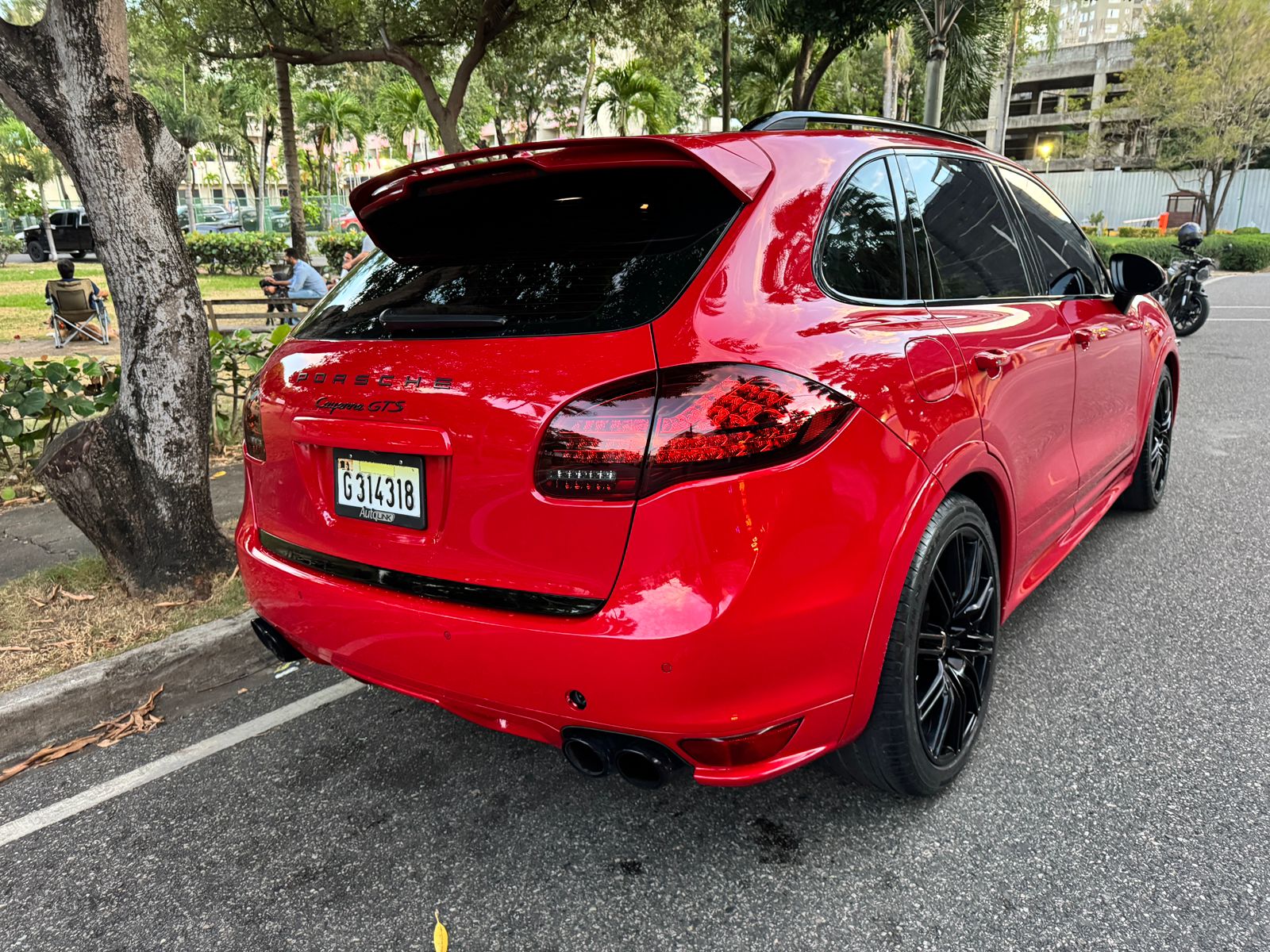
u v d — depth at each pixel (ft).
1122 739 8.36
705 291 5.68
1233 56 106.93
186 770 8.69
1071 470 10.07
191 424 11.90
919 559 6.56
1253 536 13.83
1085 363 10.09
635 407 5.35
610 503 5.39
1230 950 5.83
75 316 40.47
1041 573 9.91
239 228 135.23
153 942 6.40
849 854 6.95
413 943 6.28
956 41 49.83
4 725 9.15
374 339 6.77
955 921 6.21
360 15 42.16
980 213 8.96
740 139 6.56
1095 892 6.42
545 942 6.21
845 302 6.38
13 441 18.39
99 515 11.61
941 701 7.40
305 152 188.24
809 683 5.83
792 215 6.29
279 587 7.31
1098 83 203.82
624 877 6.83
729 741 5.60
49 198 177.58
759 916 6.35
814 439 5.58
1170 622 10.89
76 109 10.69
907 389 6.36
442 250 7.12
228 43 43.34
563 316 5.91
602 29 45.68
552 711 5.79
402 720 9.48
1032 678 9.59
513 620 5.79
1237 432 20.80
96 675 9.81
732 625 5.32
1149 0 119.03
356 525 6.72
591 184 6.48
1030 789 7.66
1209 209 119.24
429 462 6.16
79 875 7.18
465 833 7.47
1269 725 8.52
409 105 96.07
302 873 7.07
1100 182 135.95
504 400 5.71
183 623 11.04
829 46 47.83
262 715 9.75
